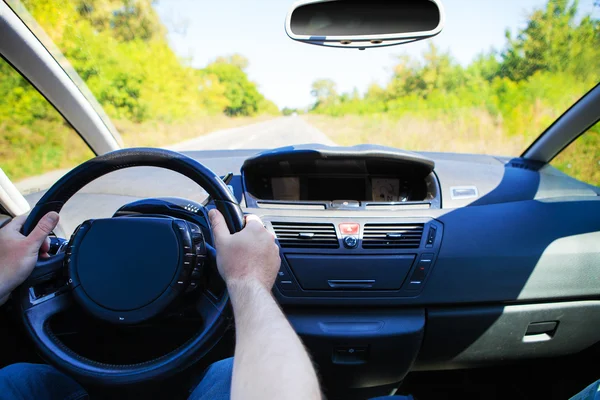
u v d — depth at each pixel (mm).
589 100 2131
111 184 2078
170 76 25938
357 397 1994
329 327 1774
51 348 896
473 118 18328
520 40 14406
